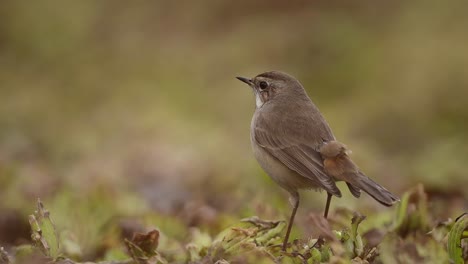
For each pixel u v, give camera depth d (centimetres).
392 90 2058
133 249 730
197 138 1727
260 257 682
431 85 2031
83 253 906
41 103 2025
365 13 2356
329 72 2147
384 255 666
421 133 1947
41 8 2316
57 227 942
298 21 2270
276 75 924
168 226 981
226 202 1178
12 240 1034
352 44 2194
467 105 1998
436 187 1145
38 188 1217
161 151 1570
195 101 2008
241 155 1566
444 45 2120
